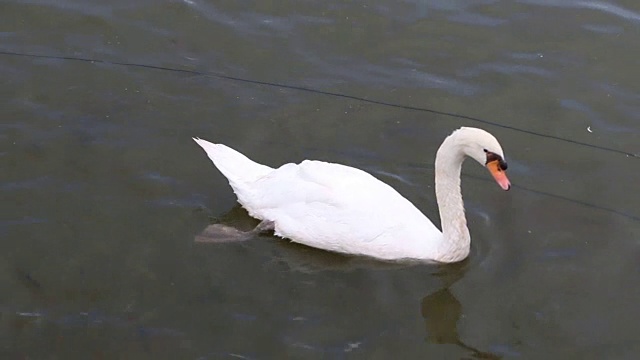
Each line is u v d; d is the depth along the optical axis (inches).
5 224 483.2
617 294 466.9
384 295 462.3
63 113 556.1
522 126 573.0
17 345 425.1
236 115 569.9
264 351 428.5
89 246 476.7
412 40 629.0
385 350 433.4
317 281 467.8
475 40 629.9
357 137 561.3
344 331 441.1
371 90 593.3
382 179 534.0
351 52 618.8
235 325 440.5
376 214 475.8
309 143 554.9
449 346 437.7
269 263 476.1
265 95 585.6
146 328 436.5
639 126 574.6
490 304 459.8
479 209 516.4
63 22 623.8
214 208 506.0
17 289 451.2
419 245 477.7
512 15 649.0
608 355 435.8
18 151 525.3
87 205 498.6
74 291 453.1
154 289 456.8
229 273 469.1
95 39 614.2
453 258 477.1
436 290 466.6
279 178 490.3
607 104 588.4
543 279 474.3
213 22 634.2
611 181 538.0
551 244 495.2
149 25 628.4
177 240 484.7
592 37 634.2
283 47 619.8
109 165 523.5
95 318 440.1
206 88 586.2
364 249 478.3
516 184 533.6
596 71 610.5
